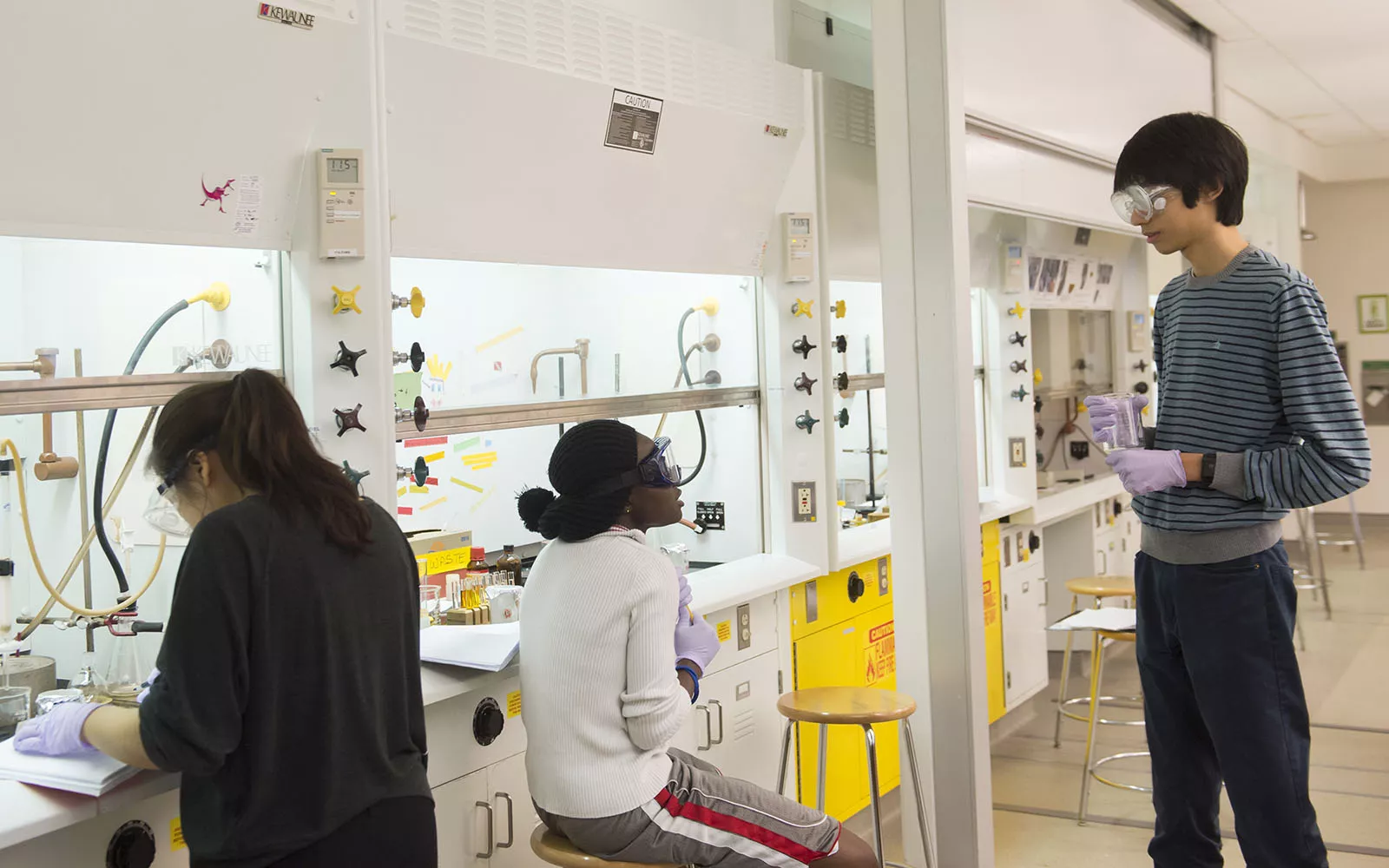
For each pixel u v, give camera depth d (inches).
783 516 129.1
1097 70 177.0
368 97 80.8
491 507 126.3
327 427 81.1
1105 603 208.5
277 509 57.2
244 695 54.2
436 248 91.7
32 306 80.6
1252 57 227.9
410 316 111.5
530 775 77.0
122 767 58.7
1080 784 149.5
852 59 152.6
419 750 63.6
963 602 111.0
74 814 56.2
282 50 74.0
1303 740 76.1
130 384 74.3
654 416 135.0
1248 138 261.9
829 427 130.6
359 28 79.0
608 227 106.8
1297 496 71.6
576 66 96.8
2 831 53.4
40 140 64.6
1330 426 70.6
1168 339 81.7
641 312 132.1
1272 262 74.7
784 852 77.1
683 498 137.9
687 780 76.9
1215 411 76.7
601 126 100.9
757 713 120.0
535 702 76.2
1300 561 303.6
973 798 110.9
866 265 153.8
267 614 54.8
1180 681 83.0
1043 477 197.5
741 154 118.4
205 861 55.1
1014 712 182.5
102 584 87.0
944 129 110.0
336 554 58.5
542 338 123.9
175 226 73.2
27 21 61.2
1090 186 184.2
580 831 73.9
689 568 137.5
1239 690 75.8
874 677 144.1
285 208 79.5
